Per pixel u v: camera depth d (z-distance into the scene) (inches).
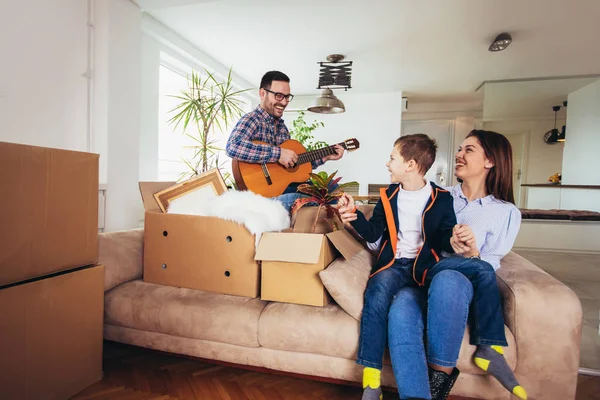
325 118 245.3
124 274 60.5
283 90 84.4
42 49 81.1
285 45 155.8
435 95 244.1
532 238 181.3
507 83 205.3
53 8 83.4
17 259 40.4
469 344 43.9
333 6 121.0
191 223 57.9
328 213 59.6
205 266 57.2
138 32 102.9
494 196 57.2
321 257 50.2
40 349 43.2
